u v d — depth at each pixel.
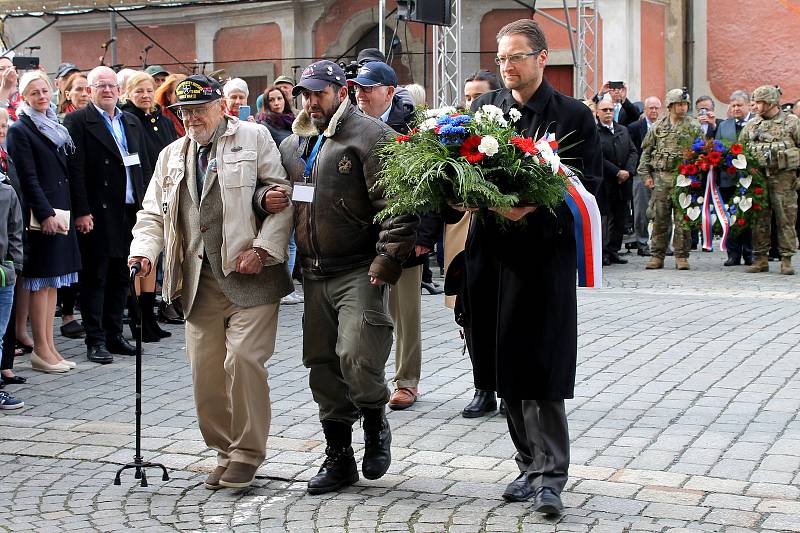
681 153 14.91
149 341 10.17
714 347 9.23
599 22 23.41
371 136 5.66
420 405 7.63
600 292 12.78
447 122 5.18
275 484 6.04
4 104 9.60
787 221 14.38
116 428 7.23
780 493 5.67
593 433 6.80
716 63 24.59
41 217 8.74
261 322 5.86
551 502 5.26
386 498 5.73
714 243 17.88
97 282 9.38
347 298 5.69
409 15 13.19
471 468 6.21
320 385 5.89
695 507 5.46
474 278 5.55
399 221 5.54
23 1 18.36
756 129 14.43
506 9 18.23
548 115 5.60
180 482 6.11
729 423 6.98
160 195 6.14
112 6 18.03
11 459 6.59
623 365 8.62
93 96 9.52
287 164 5.98
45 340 8.98
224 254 5.78
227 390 6.03
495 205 5.04
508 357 5.37
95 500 5.81
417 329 7.52
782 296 12.37
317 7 20.30
